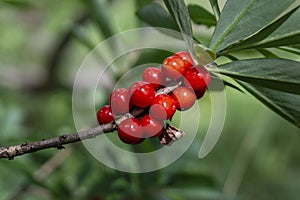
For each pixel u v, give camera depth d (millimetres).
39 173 547
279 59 367
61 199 539
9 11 970
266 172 771
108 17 533
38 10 983
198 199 568
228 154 830
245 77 374
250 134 640
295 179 783
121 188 521
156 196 518
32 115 875
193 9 415
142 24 501
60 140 361
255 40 375
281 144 744
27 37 1039
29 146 362
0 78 830
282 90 375
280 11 374
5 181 602
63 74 931
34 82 901
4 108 638
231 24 377
